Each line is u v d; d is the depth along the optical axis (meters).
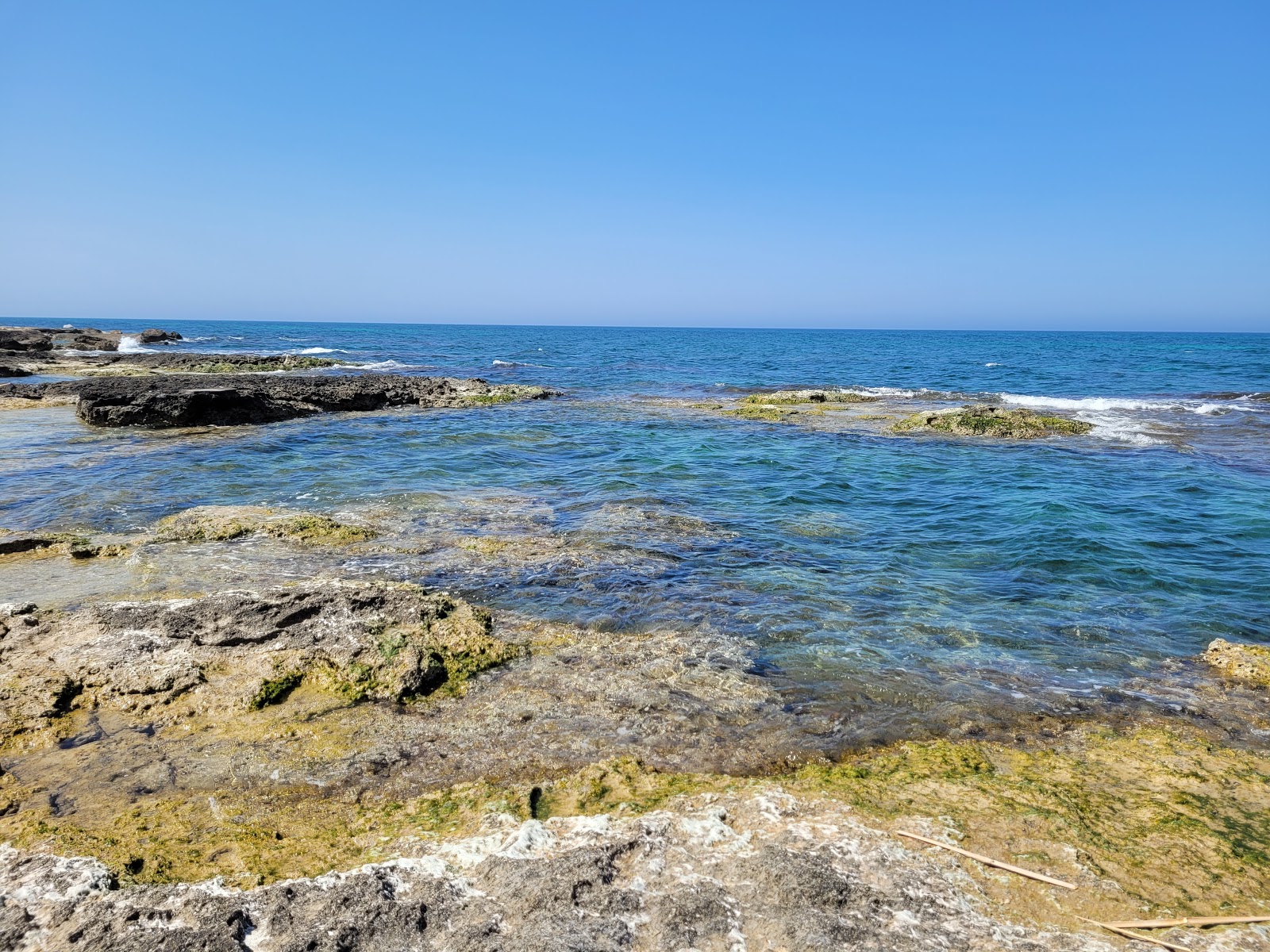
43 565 9.76
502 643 7.48
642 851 4.29
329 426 23.11
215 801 5.00
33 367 35.88
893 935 3.66
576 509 13.27
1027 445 20.92
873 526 12.77
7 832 4.59
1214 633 8.41
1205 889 4.21
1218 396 34.28
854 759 5.73
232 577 9.34
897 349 95.44
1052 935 3.78
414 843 4.47
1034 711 6.56
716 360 68.12
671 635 8.01
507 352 80.06
